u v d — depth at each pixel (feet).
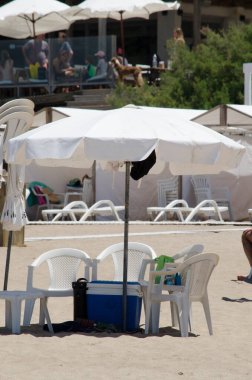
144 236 173.17
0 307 103.40
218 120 219.41
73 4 362.33
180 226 194.90
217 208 203.72
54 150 87.86
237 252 152.66
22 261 139.23
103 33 352.90
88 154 87.10
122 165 99.30
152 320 92.94
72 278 96.22
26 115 102.47
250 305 109.50
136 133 87.35
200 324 97.96
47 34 369.50
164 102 285.43
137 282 94.84
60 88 297.94
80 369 75.36
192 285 92.12
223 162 90.79
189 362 79.15
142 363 78.18
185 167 100.32
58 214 201.77
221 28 371.15
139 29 366.84
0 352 80.89
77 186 225.35
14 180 99.76
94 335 89.97
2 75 297.94
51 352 81.51
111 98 281.33
